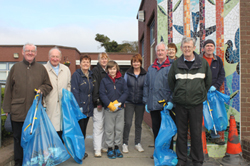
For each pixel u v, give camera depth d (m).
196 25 3.46
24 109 2.57
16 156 2.61
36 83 2.67
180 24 3.57
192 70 2.64
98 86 3.21
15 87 2.56
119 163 2.95
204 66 2.66
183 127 2.78
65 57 14.83
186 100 2.64
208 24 3.44
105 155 3.27
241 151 2.98
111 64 3.09
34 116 2.47
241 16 3.41
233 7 3.41
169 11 3.63
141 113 3.48
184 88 2.64
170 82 2.81
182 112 2.74
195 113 2.67
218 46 3.40
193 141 2.72
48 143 2.58
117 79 3.19
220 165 2.94
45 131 2.60
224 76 3.16
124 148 3.42
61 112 2.96
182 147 2.79
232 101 3.37
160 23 3.73
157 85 3.00
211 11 3.43
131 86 3.39
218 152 3.23
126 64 16.89
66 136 2.75
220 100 3.10
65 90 2.93
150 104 3.06
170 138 2.85
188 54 2.61
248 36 3.40
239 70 3.35
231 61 3.38
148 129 5.23
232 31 3.40
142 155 3.29
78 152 2.76
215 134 3.29
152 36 5.90
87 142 4.05
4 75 14.57
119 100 3.11
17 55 14.40
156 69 3.08
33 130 2.44
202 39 3.45
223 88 3.39
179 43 3.58
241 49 3.40
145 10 6.38
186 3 3.47
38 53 14.47
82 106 3.06
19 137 2.62
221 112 3.08
